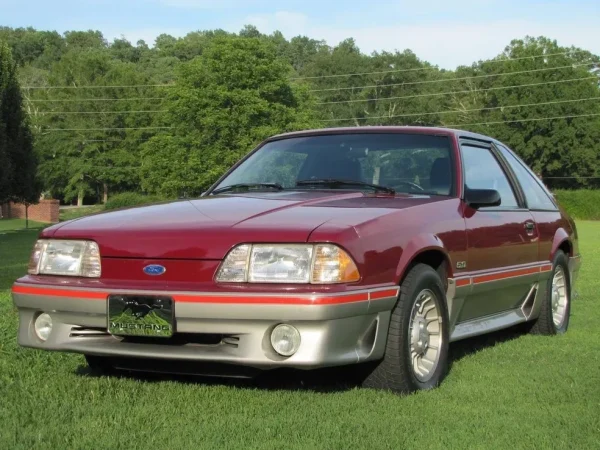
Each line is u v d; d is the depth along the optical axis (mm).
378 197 5133
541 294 6547
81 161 78500
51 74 85250
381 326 4383
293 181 5625
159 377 4965
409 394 4559
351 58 95312
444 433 3859
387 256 4395
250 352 4098
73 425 3852
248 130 59906
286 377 4883
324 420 4016
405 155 5590
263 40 62812
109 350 4336
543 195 7008
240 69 60281
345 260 4145
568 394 4668
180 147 60969
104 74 84312
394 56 93062
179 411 4133
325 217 4406
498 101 75688
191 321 4145
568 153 71875
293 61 149375
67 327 4480
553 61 72625
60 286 4406
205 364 4426
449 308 5098
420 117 89312
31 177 35469
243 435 3736
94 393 4434
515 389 4785
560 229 6941
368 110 93375
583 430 3959
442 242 4906
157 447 3551
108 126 79875
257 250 4176
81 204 81812
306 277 4105
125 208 5078
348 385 4734
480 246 5398
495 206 5898
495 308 5895
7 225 44250
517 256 6020
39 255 4637
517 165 6734
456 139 5699
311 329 4039
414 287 4570
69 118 79562
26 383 4625
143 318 4207
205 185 60375
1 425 3834
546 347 6199
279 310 4023
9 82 34594
